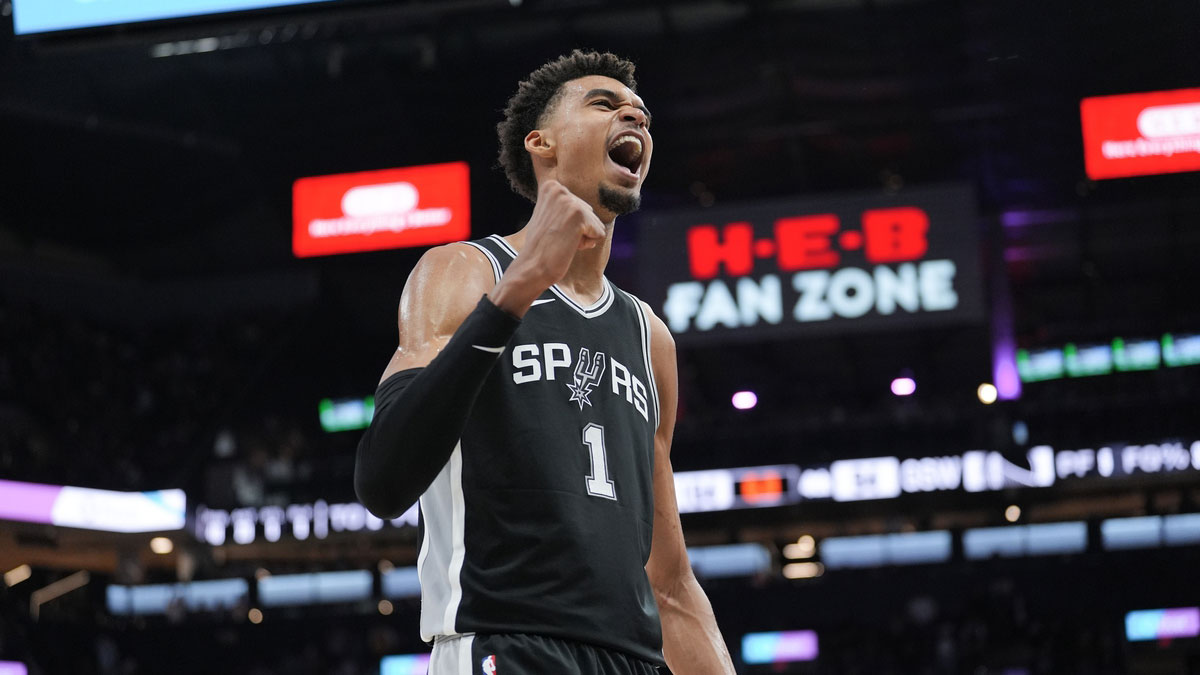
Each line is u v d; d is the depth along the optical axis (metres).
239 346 36.00
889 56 27.92
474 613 3.37
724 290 30.30
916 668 29.53
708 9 26.45
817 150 32.28
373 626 31.31
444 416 3.09
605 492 3.56
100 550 32.50
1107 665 29.11
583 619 3.38
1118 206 32.84
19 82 29.08
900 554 31.59
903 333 33.72
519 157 4.08
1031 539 30.88
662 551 4.12
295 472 31.77
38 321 34.53
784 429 31.27
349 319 37.97
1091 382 33.50
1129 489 29.80
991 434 30.14
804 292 30.06
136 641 31.22
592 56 4.05
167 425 33.62
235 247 36.41
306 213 31.27
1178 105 28.27
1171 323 34.97
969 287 29.48
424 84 28.95
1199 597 29.31
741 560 31.98
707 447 31.45
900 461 30.28
